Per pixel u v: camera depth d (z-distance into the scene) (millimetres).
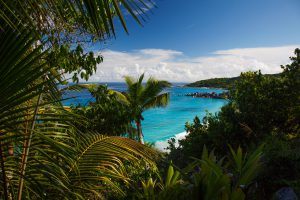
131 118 11141
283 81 14008
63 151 1841
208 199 2898
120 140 2883
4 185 1840
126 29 1581
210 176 3127
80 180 2662
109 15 1579
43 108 2449
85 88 6996
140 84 18719
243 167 3748
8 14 1653
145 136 31250
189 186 3734
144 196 3701
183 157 11820
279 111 13664
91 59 4488
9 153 2125
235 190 2938
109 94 10422
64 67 3975
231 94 14773
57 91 2348
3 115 1685
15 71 1657
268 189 6078
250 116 12664
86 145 2818
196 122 13523
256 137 12188
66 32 2189
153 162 2973
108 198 4266
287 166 6477
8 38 1646
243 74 14844
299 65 13984
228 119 12672
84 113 9195
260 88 14016
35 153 2369
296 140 11680
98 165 2758
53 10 1687
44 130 2623
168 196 3414
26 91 1719
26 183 2246
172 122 42156
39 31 1769
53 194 2334
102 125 9695
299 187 5742
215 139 11883
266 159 6895
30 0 1604
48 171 1972
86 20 1717
